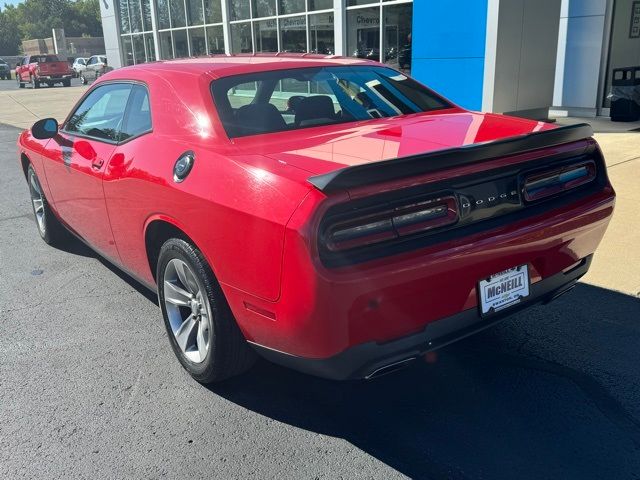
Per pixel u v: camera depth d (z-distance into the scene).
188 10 19.80
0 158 11.20
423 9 10.94
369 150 2.72
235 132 3.08
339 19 14.02
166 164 3.12
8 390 3.30
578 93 11.27
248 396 3.17
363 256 2.36
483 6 9.93
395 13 12.73
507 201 2.72
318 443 2.78
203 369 3.14
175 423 2.96
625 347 3.46
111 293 4.59
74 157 4.23
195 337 3.30
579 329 3.68
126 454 2.75
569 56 11.20
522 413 2.92
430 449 2.70
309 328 2.38
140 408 3.10
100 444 2.82
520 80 10.41
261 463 2.66
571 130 2.88
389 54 13.14
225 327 2.93
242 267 2.58
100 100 4.21
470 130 3.08
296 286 2.33
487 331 3.71
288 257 2.33
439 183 2.51
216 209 2.67
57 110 19.97
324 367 2.49
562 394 3.05
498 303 2.74
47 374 3.45
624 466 2.54
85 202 4.16
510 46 10.04
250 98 3.39
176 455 2.73
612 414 2.88
